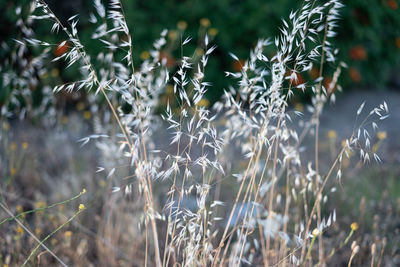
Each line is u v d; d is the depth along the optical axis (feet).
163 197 9.73
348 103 18.52
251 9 16.88
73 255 7.95
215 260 5.84
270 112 5.57
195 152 12.05
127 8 16.29
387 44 19.97
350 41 18.62
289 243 7.75
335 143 13.78
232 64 16.93
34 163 11.12
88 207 9.33
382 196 9.87
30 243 7.69
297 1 16.87
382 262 7.97
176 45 16.20
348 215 9.34
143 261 8.03
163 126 13.39
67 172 10.88
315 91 6.81
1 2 14.98
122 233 8.54
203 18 17.12
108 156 9.46
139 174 5.69
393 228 8.84
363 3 18.15
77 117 13.70
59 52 13.88
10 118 14.28
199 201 5.72
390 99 19.45
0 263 7.13
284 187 9.81
